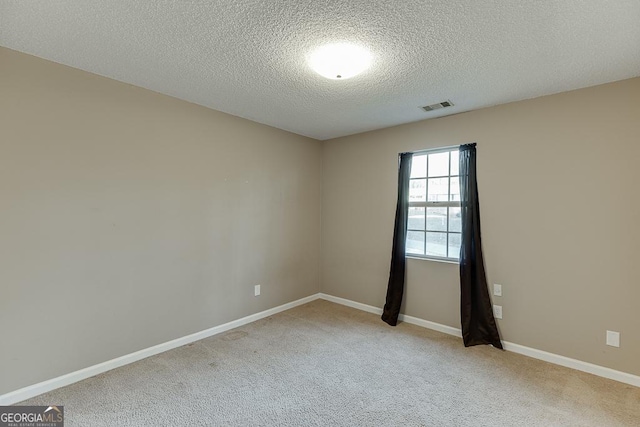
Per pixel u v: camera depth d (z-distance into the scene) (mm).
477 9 1562
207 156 3094
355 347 2885
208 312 3121
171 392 2148
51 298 2168
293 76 2363
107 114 2414
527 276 2762
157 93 2703
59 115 2189
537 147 2717
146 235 2658
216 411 1954
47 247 2150
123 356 2521
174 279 2852
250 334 3174
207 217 3105
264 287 3693
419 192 3555
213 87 2588
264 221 3680
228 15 1634
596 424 1854
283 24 1712
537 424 1852
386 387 2232
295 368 2490
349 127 3762
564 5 1522
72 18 1667
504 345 2883
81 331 2303
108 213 2434
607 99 2402
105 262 2422
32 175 2086
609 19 1629
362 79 2391
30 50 2014
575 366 2512
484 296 2955
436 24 1694
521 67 2180
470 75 2311
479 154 3037
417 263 3488
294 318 3666
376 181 3867
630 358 2301
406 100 2824
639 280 2271
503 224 2893
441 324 3299
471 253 3041
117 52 2035
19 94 2033
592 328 2453
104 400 2051
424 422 1867
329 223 4391
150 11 1602
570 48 1925
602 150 2420
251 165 3520
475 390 2199
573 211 2543
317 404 2033
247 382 2281
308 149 4277
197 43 1915
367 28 1736
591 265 2463
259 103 2955
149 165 2668
